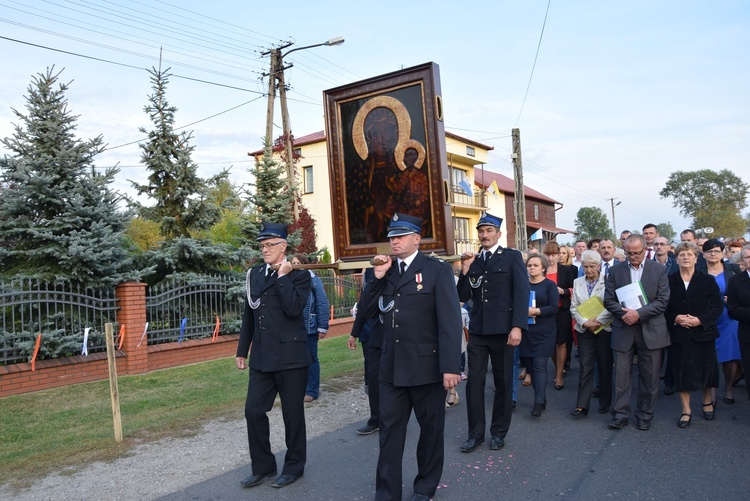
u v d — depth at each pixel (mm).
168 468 5223
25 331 8391
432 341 4250
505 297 5570
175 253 11266
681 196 79500
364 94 6871
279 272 4762
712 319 6043
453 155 29516
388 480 4148
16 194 9336
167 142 12219
